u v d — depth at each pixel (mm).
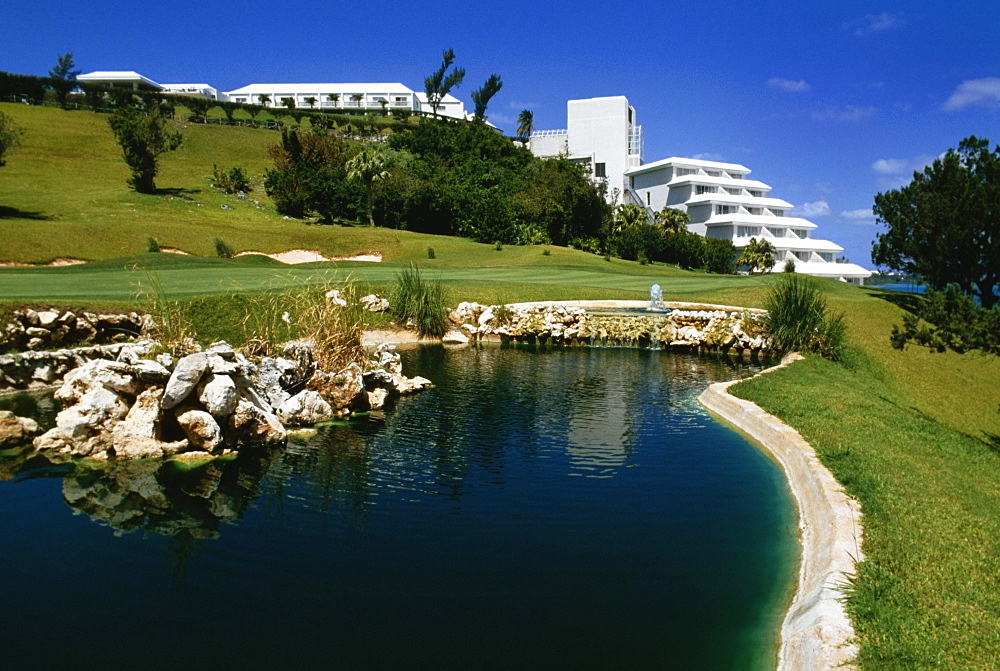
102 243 46031
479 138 100938
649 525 9445
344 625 6730
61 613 6828
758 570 8102
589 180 89062
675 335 28266
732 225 101062
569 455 12688
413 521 9453
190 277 30359
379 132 114562
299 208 72375
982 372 29000
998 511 9266
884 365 27047
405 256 58781
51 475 10891
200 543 8562
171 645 6293
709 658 6270
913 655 5512
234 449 12508
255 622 6750
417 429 14344
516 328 29672
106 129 89188
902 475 10445
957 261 38000
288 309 22531
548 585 7668
